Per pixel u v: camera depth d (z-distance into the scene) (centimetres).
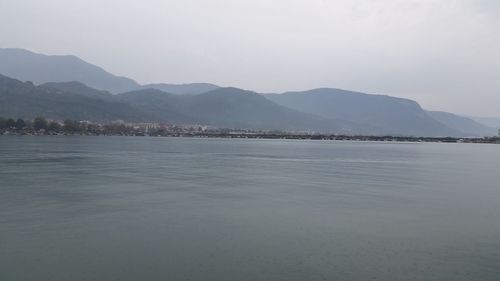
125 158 8056
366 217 2934
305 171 6159
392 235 2483
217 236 2411
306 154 10862
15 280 1784
